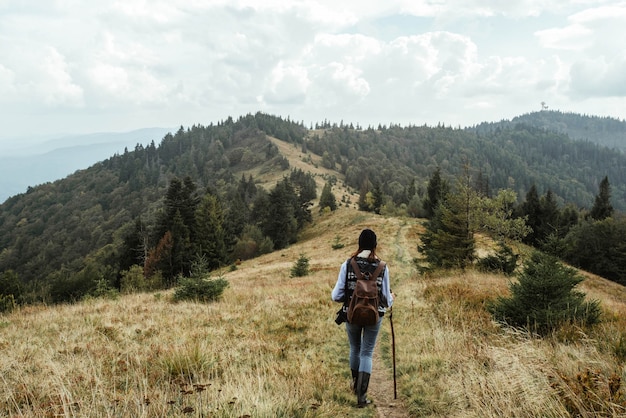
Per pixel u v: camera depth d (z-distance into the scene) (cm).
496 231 2786
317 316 1113
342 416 465
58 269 14675
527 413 382
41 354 681
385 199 13025
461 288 1309
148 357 649
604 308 1077
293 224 9162
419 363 665
